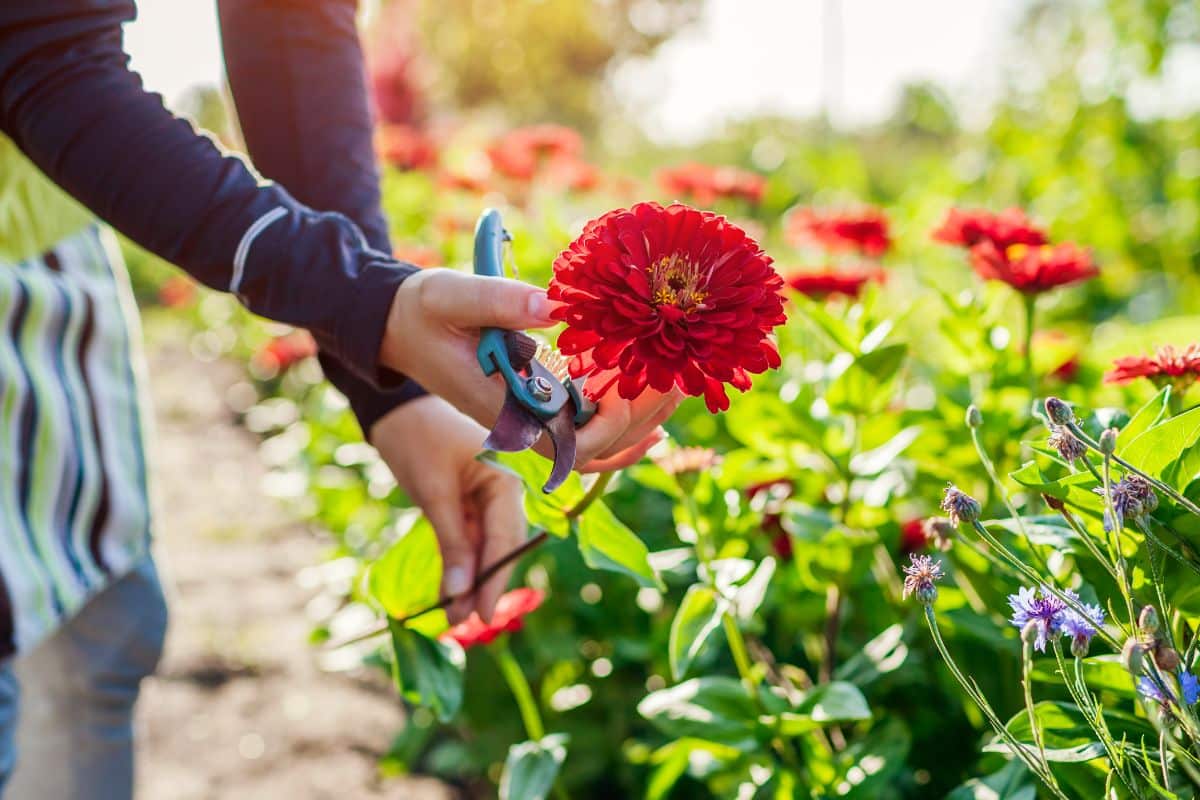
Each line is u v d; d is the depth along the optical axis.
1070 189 3.33
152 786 1.68
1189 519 0.74
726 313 0.68
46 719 1.14
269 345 3.08
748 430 1.19
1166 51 3.22
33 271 1.02
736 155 7.27
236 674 2.06
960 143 4.50
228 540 2.77
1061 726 0.78
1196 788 0.74
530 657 1.59
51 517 1.01
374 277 0.75
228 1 0.94
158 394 4.29
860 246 1.70
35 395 0.99
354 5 0.97
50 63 0.76
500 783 1.54
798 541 1.09
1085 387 1.35
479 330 0.73
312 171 0.94
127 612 1.14
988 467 0.77
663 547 1.48
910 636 1.09
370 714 1.90
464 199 2.84
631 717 1.51
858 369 1.09
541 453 0.75
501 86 15.07
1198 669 0.75
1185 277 2.95
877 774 0.97
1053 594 0.71
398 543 0.95
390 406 0.92
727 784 1.11
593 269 0.68
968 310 1.20
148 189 0.76
